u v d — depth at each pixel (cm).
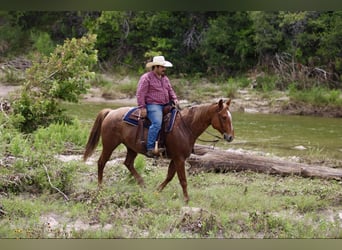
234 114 2586
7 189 1083
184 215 936
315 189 1174
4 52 3406
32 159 1137
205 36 3328
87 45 1642
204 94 2928
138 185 1143
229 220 954
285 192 1152
